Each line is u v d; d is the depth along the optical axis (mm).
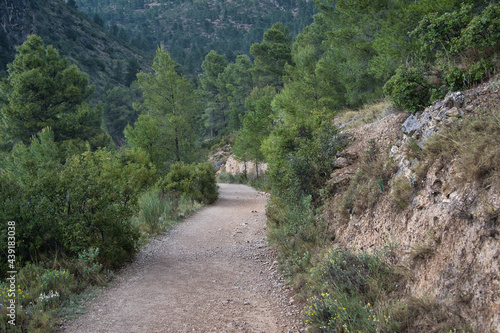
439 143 4574
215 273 6715
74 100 26875
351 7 11492
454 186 3953
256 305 5156
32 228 6152
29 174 6910
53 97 25406
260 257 7836
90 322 4414
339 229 6434
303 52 20031
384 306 3795
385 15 10609
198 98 23359
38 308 4520
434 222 3949
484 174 3600
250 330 4320
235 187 30391
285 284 5980
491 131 3943
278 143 10422
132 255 7348
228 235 10211
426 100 6113
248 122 28453
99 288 5559
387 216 5051
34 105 24453
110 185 6984
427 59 7410
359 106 14555
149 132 20062
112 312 4746
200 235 10188
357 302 3969
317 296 4648
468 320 2961
